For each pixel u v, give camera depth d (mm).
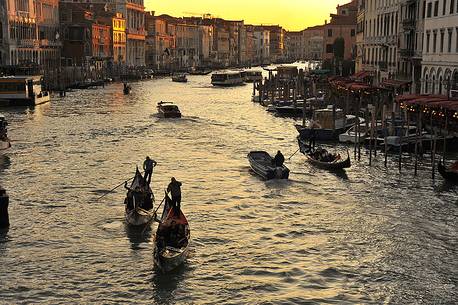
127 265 19859
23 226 23516
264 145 43031
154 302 17438
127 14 142875
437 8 52062
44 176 31984
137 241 22016
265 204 26844
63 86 83875
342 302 17453
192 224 23891
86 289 18156
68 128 50094
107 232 22922
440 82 51000
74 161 36094
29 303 17250
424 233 23094
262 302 17438
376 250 21328
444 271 19625
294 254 20922
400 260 20469
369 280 18938
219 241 22062
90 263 19984
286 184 30328
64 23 113000
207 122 55906
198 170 33812
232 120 58094
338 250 21312
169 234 20438
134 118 57656
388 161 36469
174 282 18672
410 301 17594
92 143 42688
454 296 17922
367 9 80375
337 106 59281
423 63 55531
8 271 19297
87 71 106562
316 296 17812
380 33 73312
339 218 24875
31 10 96688
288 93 73562
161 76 146625
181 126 52469
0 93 67125
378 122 46469
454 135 39062
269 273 19359
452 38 48781
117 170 33656
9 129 49031
